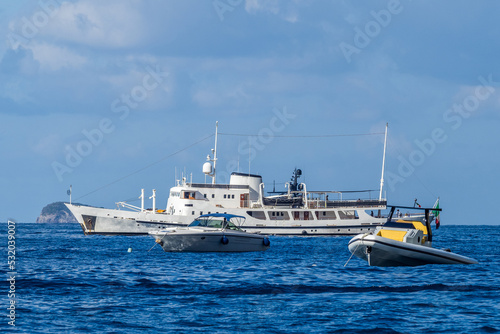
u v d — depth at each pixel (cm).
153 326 6669
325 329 6594
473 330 6569
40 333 6331
